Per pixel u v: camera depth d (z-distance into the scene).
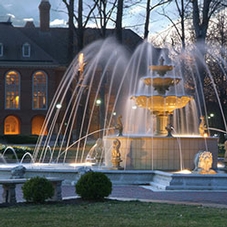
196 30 32.34
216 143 21.78
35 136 66.12
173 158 20.94
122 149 21.28
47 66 76.50
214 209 12.89
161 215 11.80
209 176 17.84
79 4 41.56
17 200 14.62
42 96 77.25
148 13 36.94
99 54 41.38
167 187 17.62
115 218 11.28
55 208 12.70
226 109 61.31
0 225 10.32
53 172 19.67
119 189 17.91
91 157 30.03
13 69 76.44
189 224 10.60
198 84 32.22
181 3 37.19
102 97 42.00
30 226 10.26
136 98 22.23
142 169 20.95
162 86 22.42
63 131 71.12
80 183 14.36
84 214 11.81
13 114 76.44
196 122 31.84
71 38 44.97
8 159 34.78
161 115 22.62
